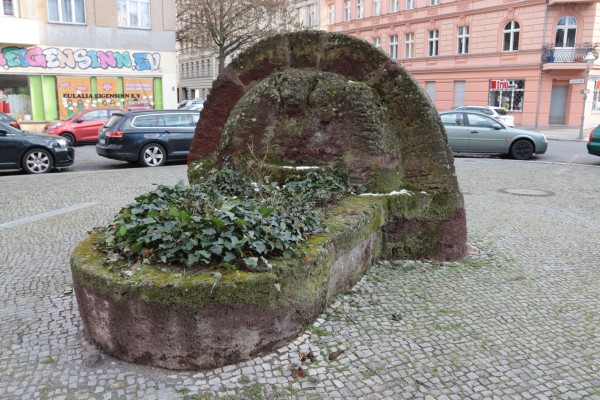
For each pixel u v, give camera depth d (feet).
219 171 19.19
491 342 12.29
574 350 12.00
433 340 12.29
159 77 91.81
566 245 20.80
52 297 15.19
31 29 77.92
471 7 114.73
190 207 13.76
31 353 11.75
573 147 66.64
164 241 11.46
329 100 18.44
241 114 19.88
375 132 17.94
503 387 10.47
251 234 11.59
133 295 10.65
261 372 10.83
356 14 147.84
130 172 41.75
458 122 52.75
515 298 14.98
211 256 11.49
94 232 14.14
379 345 11.96
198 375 10.74
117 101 88.63
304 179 18.26
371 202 16.97
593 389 10.45
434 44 125.80
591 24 100.37
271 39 19.88
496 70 112.27
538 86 105.40
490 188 34.60
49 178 38.27
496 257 18.86
